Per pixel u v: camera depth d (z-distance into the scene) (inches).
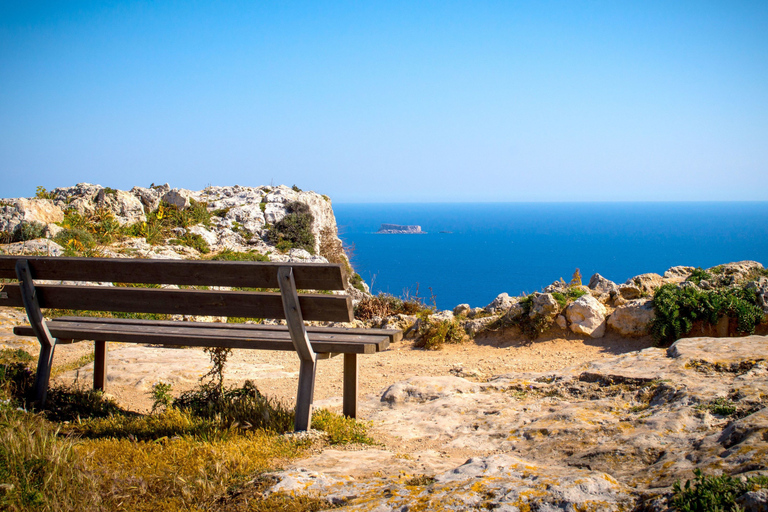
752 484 95.9
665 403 181.6
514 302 454.9
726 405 162.4
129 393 267.3
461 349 394.9
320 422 189.0
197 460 143.9
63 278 193.9
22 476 127.2
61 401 215.3
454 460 161.5
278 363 378.0
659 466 126.5
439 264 6835.6
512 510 107.4
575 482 115.8
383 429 203.9
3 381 209.0
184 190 1199.6
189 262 175.6
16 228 770.8
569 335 383.6
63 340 211.6
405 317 482.0
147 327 215.6
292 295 167.6
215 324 222.8
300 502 121.6
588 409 190.5
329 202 1465.3
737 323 324.8
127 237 896.9
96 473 135.7
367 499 120.9
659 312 346.0
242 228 1151.0
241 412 193.9
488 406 219.5
